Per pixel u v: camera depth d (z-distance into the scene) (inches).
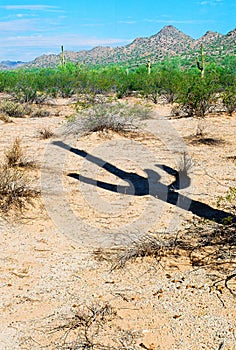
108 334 148.2
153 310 161.0
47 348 142.3
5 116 634.2
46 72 1412.4
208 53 5002.5
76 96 1077.8
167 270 188.7
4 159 359.9
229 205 264.5
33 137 492.7
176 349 140.5
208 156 396.8
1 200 259.1
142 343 143.4
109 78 1170.0
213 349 140.2
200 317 156.3
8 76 1100.5
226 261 194.1
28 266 193.8
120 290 174.4
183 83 750.5
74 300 168.2
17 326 153.5
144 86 964.6
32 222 241.8
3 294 172.4
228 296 167.9
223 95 652.1
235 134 498.3
